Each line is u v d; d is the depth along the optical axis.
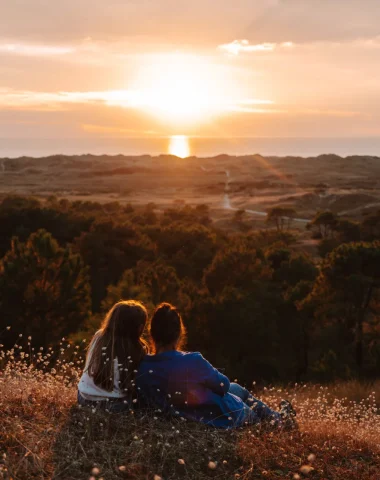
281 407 5.15
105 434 3.93
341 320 27.14
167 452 3.83
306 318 27.55
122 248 41.84
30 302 17.67
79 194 196.00
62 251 19.02
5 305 17.72
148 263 35.53
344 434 5.07
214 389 4.49
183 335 4.62
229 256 29.22
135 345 4.41
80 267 19.39
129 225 43.72
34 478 3.28
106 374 4.30
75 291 18.67
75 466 3.49
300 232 109.62
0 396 4.50
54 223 49.47
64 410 4.36
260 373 23.03
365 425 5.86
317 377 21.48
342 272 25.48
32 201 58.00
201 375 4.40
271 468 3.92
